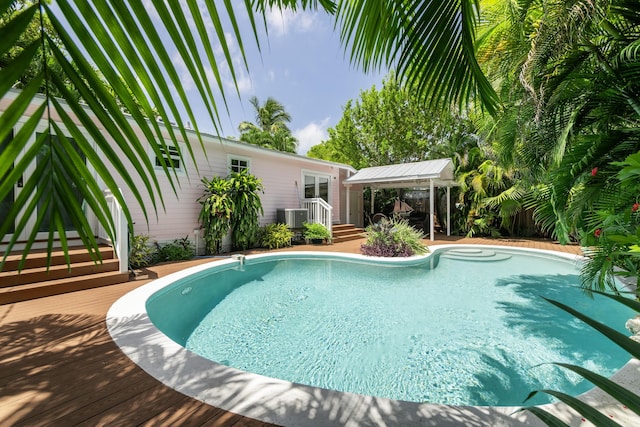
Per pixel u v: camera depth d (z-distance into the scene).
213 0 0.67
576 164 2.57
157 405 1.71
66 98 0.63
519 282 5.48
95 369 2.10
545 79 2.54
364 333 3.35
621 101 2.37
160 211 6.78
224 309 4.06
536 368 2.66
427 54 1.67
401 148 16.36
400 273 6.16
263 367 2.69
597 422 0.56
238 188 7.51
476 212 11.01
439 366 2.70
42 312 3.26
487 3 3.37
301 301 4.40
